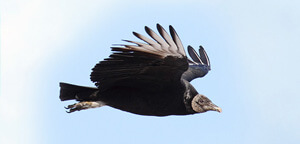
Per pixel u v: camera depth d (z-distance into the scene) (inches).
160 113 447.2
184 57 402.9
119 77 427.2
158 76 424.5
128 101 438.0
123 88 438.0
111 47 403.2
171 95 439.5
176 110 451.2
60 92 458.6
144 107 440.5
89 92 450.0
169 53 404.2
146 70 419.2
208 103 466.0
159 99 438.0
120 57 409.4
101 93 442.9
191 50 565.6
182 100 449.7
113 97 439.5
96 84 432.8
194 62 555.8
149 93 436.8
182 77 516.7
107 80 430.3
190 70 537.6
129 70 419.5
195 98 460.4
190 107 459.2
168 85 433.4
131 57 409.4
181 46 407.8
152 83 430.9
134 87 437.1
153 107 440.8
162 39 409.4
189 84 462.0
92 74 422.9
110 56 408.5
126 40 403.5
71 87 455.5
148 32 408.2
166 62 409.1
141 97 437.1
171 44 408.5
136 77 427.5
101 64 414.3
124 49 404.2
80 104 439.5
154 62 410.3
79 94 453.4
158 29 410.6
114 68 417.4
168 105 442.9
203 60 560.7
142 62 412.2
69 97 457.4
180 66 411.2
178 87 440.5
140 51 404.8
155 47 405.1
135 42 403.2
